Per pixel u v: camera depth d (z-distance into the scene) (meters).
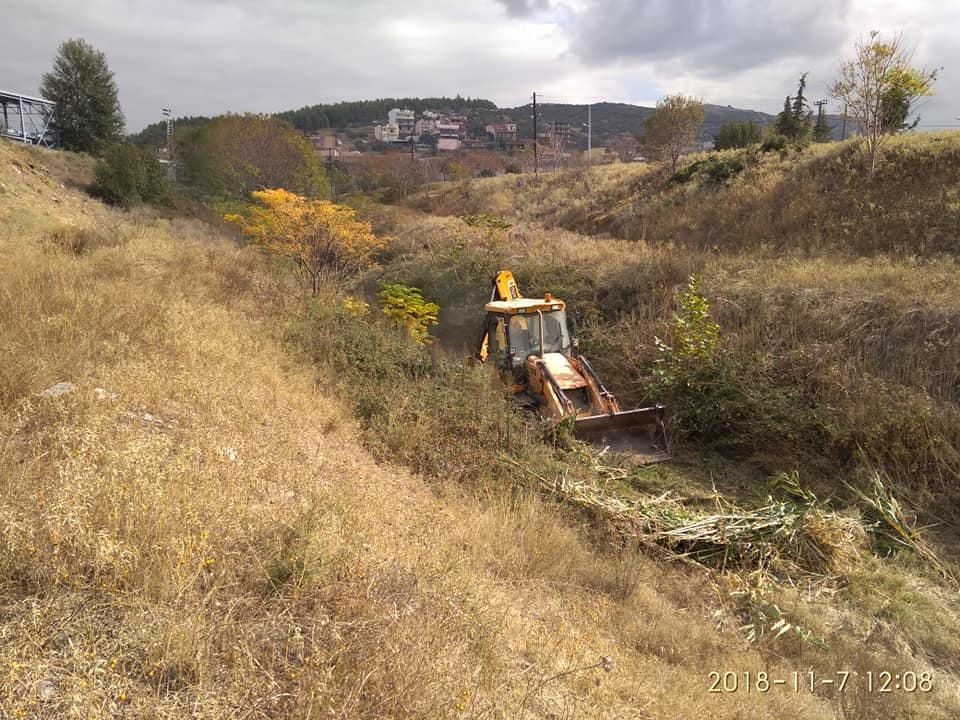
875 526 7.36
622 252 16.81
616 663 4.48
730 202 21.00
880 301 10.70
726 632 5.47
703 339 10.28
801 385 9.89
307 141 32.69
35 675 2.56
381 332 10.56
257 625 3.27
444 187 46.28
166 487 3.92
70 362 5.96
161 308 8.32
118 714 2.54
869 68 17.89
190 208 26.80
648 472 8.52
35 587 3.11
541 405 9.43
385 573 4.14
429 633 3.56
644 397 10.64
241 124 30.73
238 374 7.45
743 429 9.48
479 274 17.02
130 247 12.66
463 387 8.91
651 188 28.05
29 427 4.70
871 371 9.72
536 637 4.42
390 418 7.71
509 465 7.40
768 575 6.29
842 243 15.66
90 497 3.55
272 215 14.30
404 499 6.18
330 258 14.84
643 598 5.66
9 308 7.05
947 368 9.30
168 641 2.88
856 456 8.52
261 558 3.79
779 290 11.90
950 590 6.45
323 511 4.62
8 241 11.72
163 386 6.12
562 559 5.84
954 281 11.16
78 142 32.84
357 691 2.86
